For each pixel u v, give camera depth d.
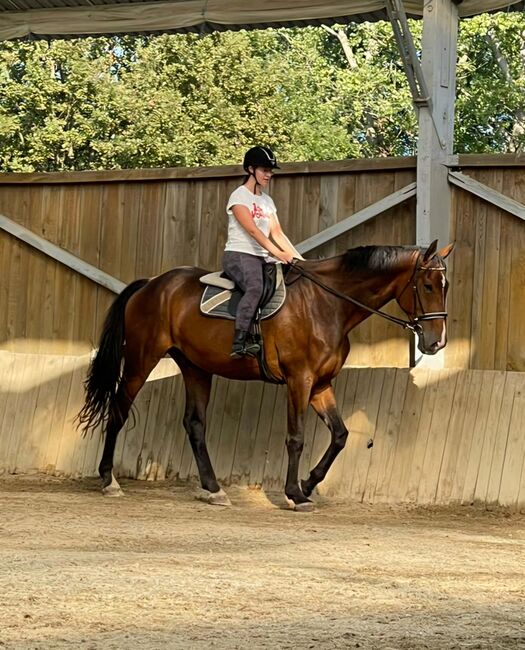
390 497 10.73
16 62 27.20
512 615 5.65
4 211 12.95
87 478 12.05
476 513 10.27
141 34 12.46
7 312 12.92
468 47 26.62
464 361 11.05
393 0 10.40
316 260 10.35
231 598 5.86
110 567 6.68
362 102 28.22
